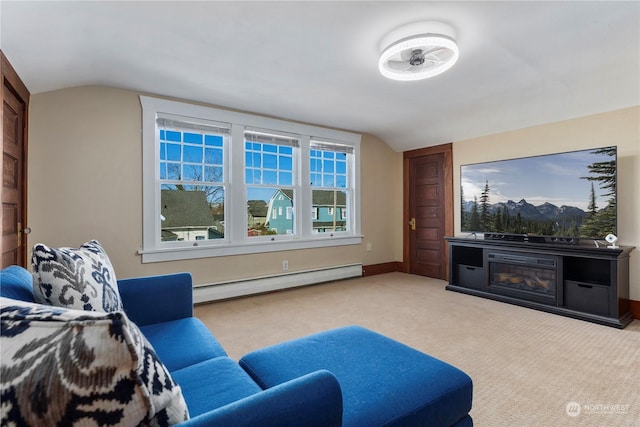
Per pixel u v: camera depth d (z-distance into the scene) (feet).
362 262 15.17
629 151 9.39
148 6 5.51
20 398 1.50
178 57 7.53
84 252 4.13
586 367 6.31
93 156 9.06
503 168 11.59
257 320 9.07
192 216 10.84
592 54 7.48
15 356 1.56
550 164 10.41
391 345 4.55
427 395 3.43
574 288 9.32
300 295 11.76
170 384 1.90
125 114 9.52
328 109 11.53
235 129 11.43
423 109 11.53
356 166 14.88
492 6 5.65
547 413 4.91
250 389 3.35
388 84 9.26
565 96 9.84
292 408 2.13
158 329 4.96
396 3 5.57
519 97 10.21
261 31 6.44
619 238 9.57
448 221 14.20
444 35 6.26
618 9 5.74
